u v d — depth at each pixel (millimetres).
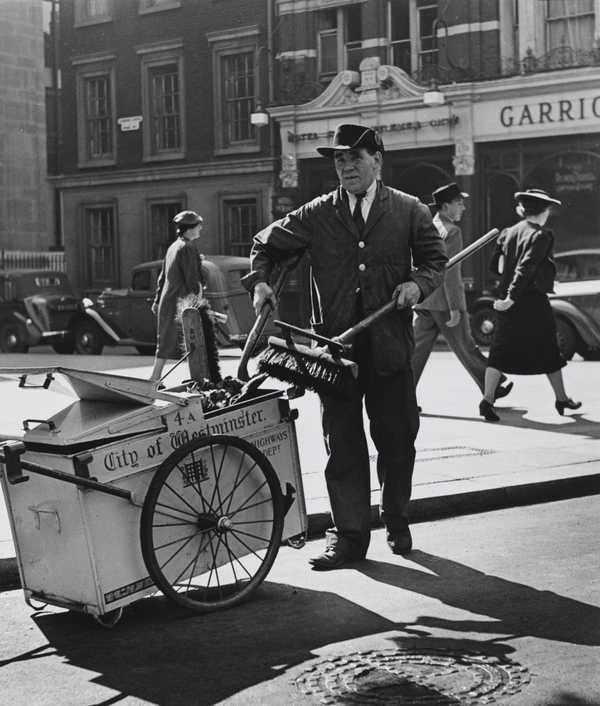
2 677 4105
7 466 4301
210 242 27156
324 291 5574
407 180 23938
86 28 29375
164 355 12078
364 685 3914
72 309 21812
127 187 28766
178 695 3879
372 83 23453
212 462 4871
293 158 25016
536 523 6508
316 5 25078
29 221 33875
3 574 5434
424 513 6672
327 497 6730
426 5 23656
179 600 4758
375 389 5641
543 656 4188
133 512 4656
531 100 21609
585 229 21562
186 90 27516
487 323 18578
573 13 21750
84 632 4637
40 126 34000
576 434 9211
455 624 4609
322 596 5070
